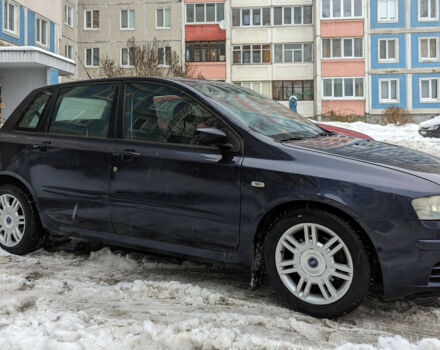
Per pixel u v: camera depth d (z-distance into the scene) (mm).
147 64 28672
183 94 3590
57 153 4020
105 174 3732
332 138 3674
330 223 2861
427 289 2707
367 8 33688
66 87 4297
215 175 3248
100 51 37750
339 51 34188
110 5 37469
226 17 35844
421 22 33250
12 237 4363
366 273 2787
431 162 3174
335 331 2781
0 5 22016
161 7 36844
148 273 3799
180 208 3379
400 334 2766
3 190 4348
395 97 33781
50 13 26594
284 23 35750
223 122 3355
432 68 33219
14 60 16094
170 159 3434
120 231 3707
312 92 35594
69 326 2707
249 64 36062
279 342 2562
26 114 4465
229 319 2906
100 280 3637
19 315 2932
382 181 2811
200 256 3361
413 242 2701
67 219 3982
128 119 3783
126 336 2631
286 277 3066
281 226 3035
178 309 3086
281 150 3133
